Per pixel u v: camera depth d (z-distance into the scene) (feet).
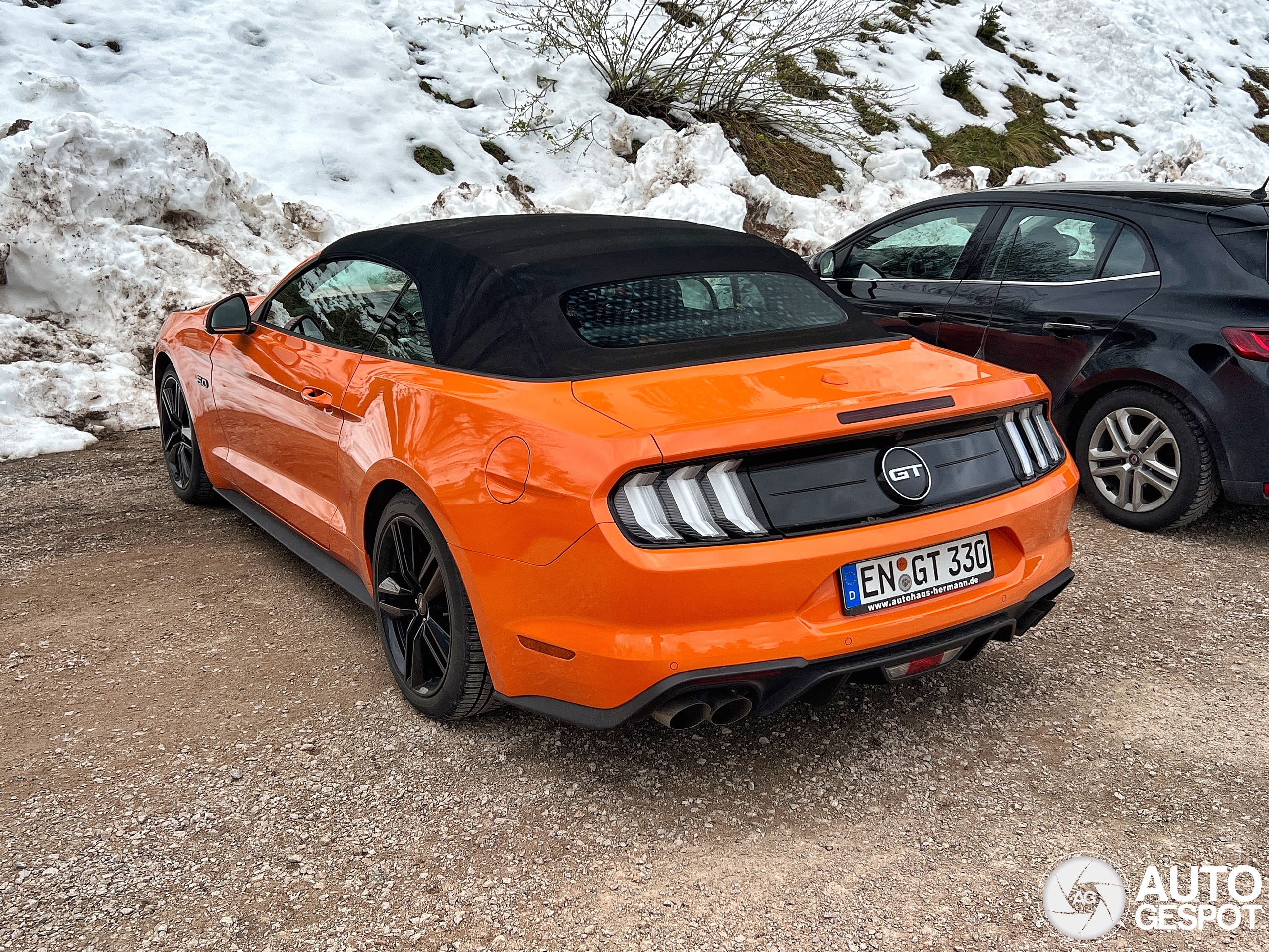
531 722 10.20
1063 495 9.70
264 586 13.42
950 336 17.87
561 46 37.76
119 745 9.70
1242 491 14.57
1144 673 11.33
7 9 30.42
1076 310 15.99
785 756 9.65
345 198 29.55
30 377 20.20
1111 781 9.26
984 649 11.72
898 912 7.55
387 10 37.27
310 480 12.13
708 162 33.17
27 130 23.35
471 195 29.04
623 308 9.74
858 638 8.30
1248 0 73.87
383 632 10.62
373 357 10.95
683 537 7.80
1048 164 44.34
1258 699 10.75
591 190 32.32
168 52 31.55
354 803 8.83
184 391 15.44
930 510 8.72
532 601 8.38
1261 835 8.47
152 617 12.48
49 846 8.22
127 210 23.94
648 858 8.16
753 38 38.91
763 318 10.27
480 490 8.58
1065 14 56.29
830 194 37.68
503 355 9.30
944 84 47.03
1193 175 43.57
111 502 16.60
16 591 13.21
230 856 8.12
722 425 7.89
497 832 8.47
